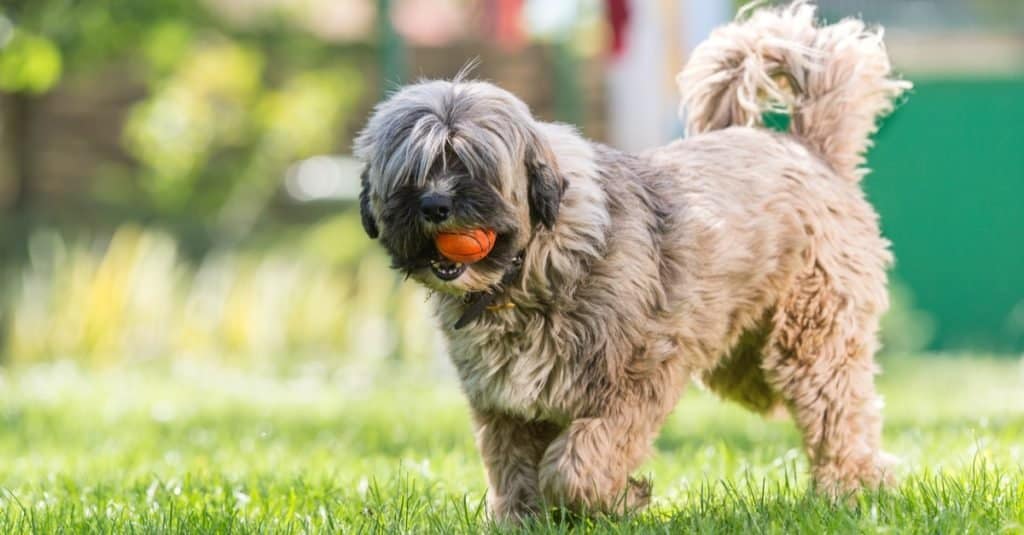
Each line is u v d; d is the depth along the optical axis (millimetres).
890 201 21219
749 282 7996
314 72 26656
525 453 7801
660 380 7445
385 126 7238
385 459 10156
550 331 7316
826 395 8297
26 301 20719
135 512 8023
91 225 24672
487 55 23656
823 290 8320
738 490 8133
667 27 15148
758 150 8328
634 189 7613
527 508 7703
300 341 21109
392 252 7254
